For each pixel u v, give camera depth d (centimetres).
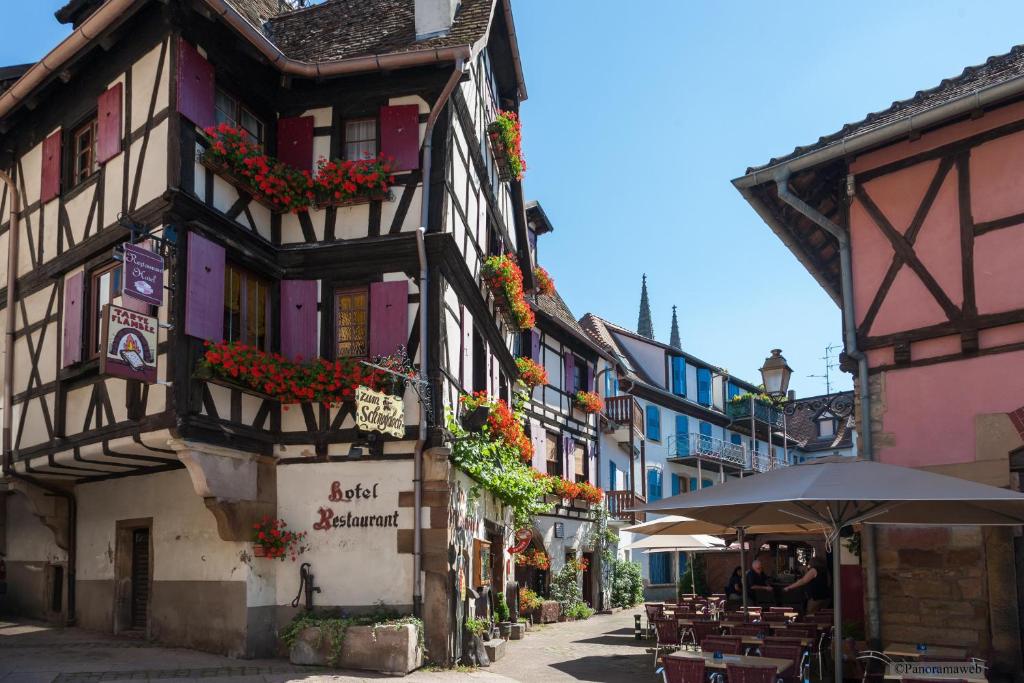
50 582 1366
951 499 642
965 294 922
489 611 1384
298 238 1177
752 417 3506
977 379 908
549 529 2027
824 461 753
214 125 1082
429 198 1166
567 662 1244
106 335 892
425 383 1105
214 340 1024
